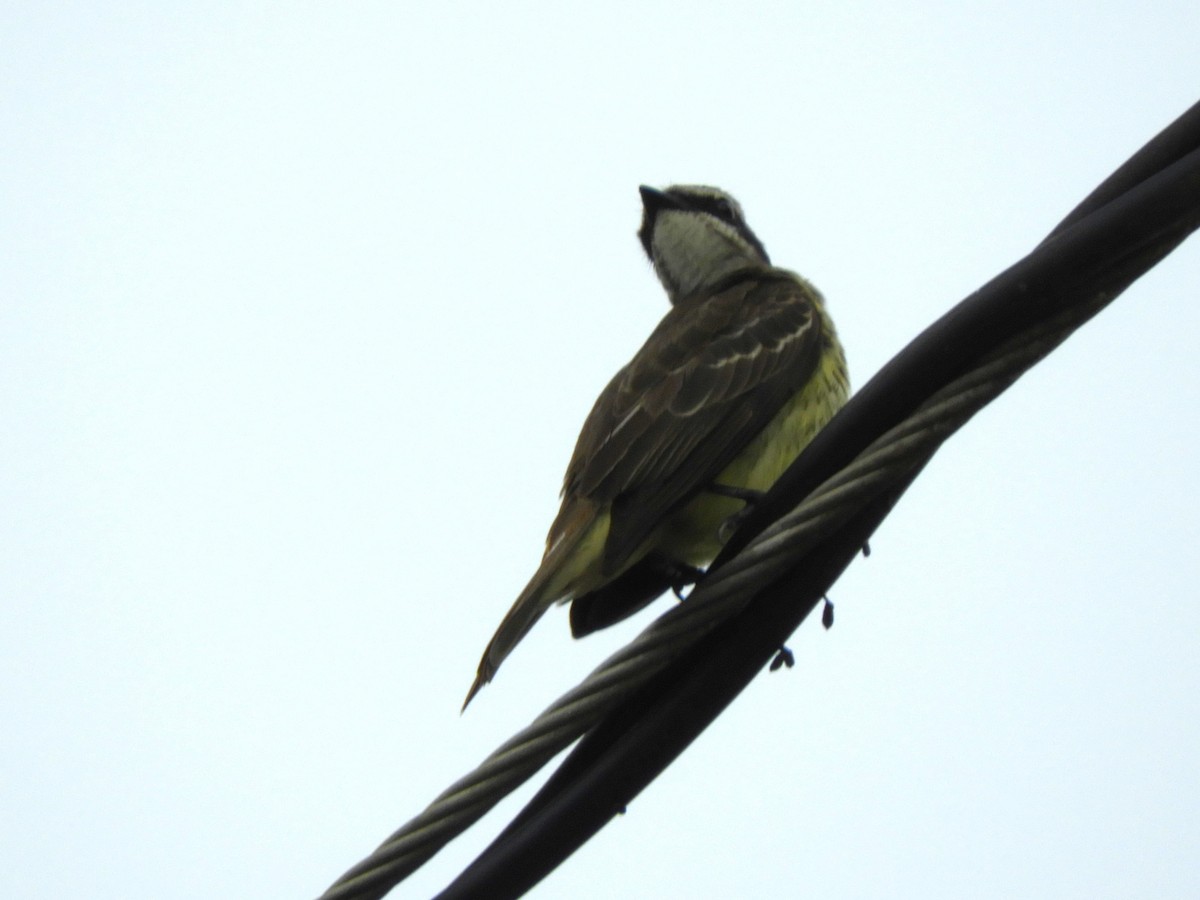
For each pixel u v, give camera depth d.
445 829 6.96
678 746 7.41
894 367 7.20
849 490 7.07
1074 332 7.02
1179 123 7.01
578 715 7.08
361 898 6.91
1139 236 6.79
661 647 7.12
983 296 6.96
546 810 7.37
